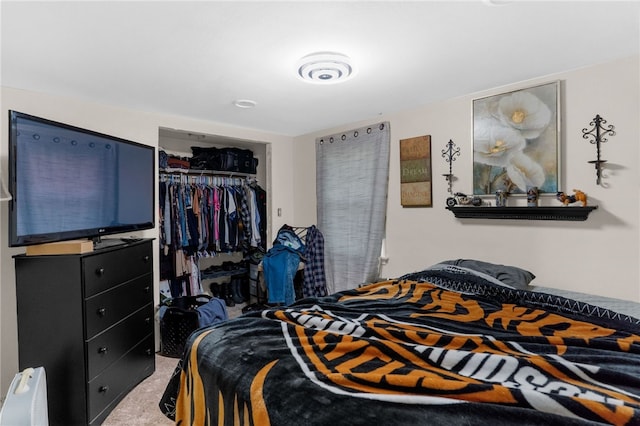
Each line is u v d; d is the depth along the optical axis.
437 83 2.42
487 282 2.03
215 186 3.99
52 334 1.88
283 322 1.57
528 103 2.37
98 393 1.97
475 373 1.10
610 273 2.07
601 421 0.82
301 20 1.56
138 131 2.99
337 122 3.56
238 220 4.10
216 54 1.89
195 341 1.50
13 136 1.74
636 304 1.83
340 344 1.30
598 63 2.09
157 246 3.10
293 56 1.94
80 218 2.12
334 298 2.07
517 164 2.43
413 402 0.92
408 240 3.13
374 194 3.35
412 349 1.23
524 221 2.43
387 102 2.87
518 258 2.46
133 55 1.89
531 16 1.55
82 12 1.46
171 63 2.01
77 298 1.88
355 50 1.88
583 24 1.62
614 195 2.05
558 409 0.85
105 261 2.06
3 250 2.25
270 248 4.04
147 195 2.76
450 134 2.80
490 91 2.55
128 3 1.40
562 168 2.25
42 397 1.17
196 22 1.56
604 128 2.08
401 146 3.14
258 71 2.15
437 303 1.90
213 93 2.56
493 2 1.43
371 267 3.34
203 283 4.30
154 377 2.54
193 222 3.66
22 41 1.71
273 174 4.13
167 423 1.99
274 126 3.74
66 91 2.46
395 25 1.61
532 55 1.97
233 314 3.96
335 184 3.76
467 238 2.73
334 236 3.77
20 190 1.78
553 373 1.07
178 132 3.44
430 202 2.94
